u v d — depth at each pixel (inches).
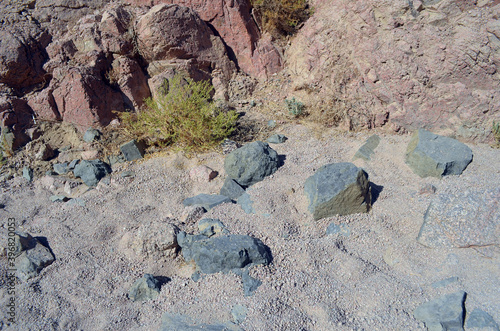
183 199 215.5
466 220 161.2
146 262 174.6
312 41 304.7
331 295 147.0
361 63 269.0
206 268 161.8
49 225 202.2
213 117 258.2
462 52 233.1
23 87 275.3
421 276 150.6
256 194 201.3
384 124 257.8
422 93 245.9
